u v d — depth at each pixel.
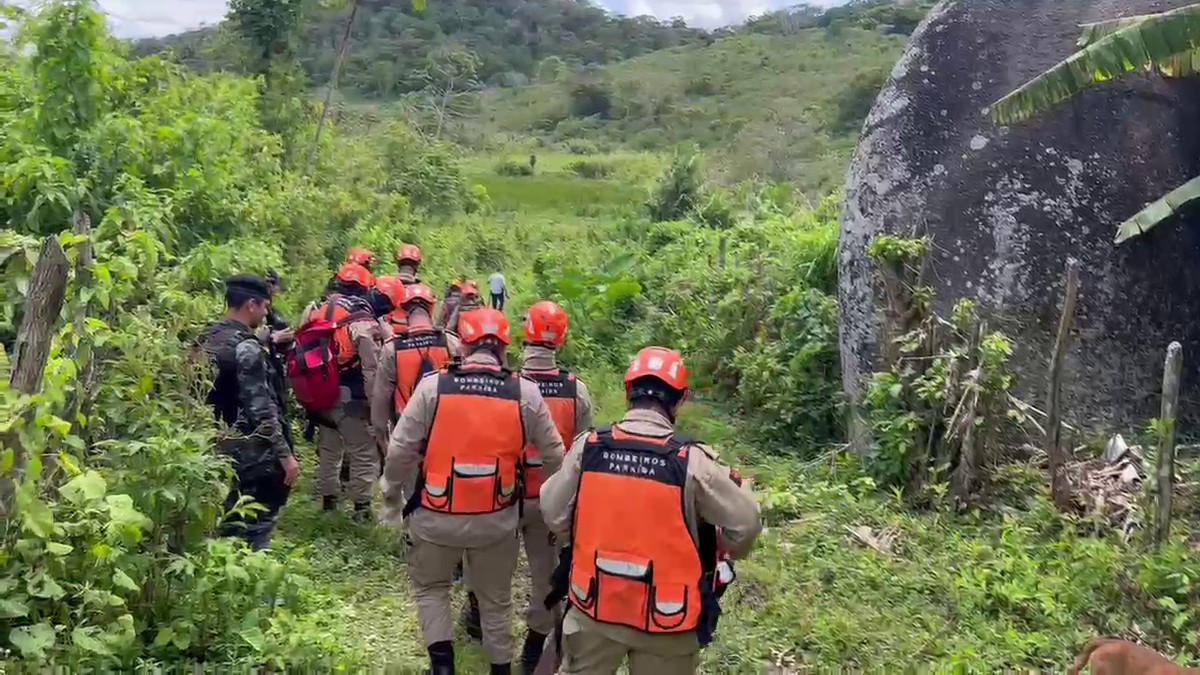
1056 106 7.61
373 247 13.24
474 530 4.41
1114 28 6.55
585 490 3.57
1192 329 7.39
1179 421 7.26
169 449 4.54
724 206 17.66
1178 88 7.65
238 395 5.47
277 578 4.75
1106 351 7.36
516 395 4.47
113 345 4.96
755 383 8.77
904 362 7.06
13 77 9.32
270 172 12.28
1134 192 7.51
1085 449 7.00
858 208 8.12
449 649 4.51
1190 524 6.01
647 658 3.54
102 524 4.15
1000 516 6.29
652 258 13.62
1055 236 7.52
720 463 3.58
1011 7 8.16
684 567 3.48
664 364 3.66
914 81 8.11
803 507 6.71
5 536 3.85
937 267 7.68
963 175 7.79
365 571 6.03
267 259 8.98
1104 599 5.34
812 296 9.12
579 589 3.57
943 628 5.26
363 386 6.69
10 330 5.07
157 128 9.41
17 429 3.72
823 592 5.62
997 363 6.46
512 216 24.66
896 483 6.82
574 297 11.56
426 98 52.09
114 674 4.07
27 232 7.53
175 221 9.16
